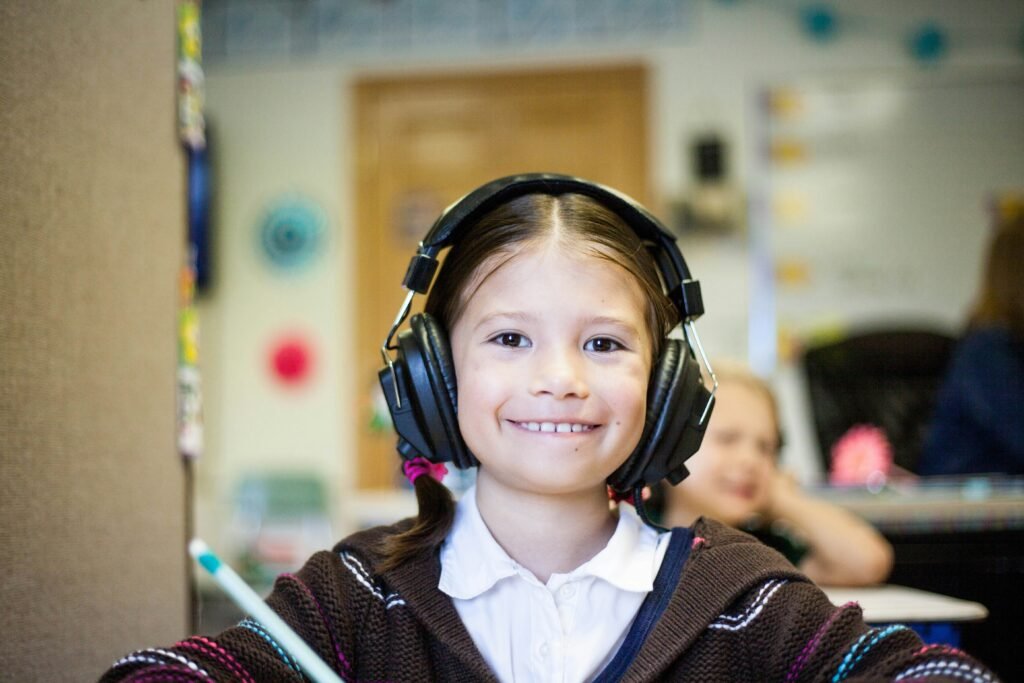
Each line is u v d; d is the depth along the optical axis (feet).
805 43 11.94
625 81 12.09
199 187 12.21
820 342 11.58
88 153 2.86
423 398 2.40
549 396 2.24
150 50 3.22
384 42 12.47
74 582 2.74
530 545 2.44
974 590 5.41
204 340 12.41
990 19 11.71
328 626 2.41
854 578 4.73
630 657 2.35
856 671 2.17
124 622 2.97
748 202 11.83
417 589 2.43
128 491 3.02
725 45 12.01
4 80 2.52
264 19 12.64
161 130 3.29
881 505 5.56
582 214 2.43
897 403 9.21
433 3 12.44
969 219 11.60
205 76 12.68
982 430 8.14
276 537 11.99
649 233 2.59
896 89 11.77
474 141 12.29
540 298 2.30
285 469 12.20
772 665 2.29
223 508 12.18
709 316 11.74
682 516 4.79
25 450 2.57
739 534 2.64
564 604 2.38
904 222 11.68
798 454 11.39
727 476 4.71
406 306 2.48
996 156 11.62
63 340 2.73
